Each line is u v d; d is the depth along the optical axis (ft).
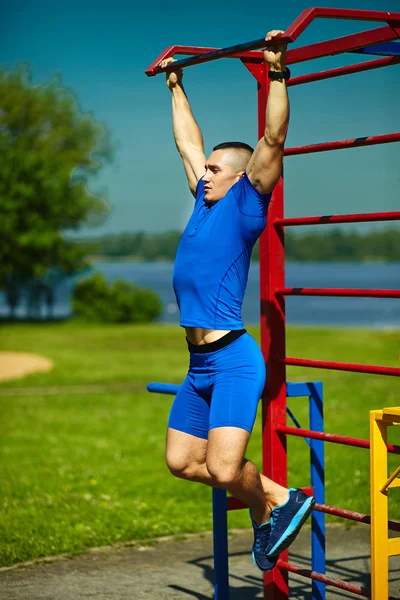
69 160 155.33
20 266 141.18
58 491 27.07
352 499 24.79
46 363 68.59
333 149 13.98
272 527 13.34
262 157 12.87
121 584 17.57
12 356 73.10
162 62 15.15
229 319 13.26
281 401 14.96
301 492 13.44
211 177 13.62
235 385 12.96
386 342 82.28
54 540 20.62
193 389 13.66
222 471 12.69
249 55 14.89
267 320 14.93
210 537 21.30
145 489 27.30
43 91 157.17
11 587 17.33
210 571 18.51
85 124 157.28
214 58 13.67
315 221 14.02
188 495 26.37
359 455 31.17
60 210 139.64
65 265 143.13
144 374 61.16
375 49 14.10
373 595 12.69
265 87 15.06
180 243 13.83
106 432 38.73
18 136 155.53
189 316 13.41
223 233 13.23
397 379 55.11
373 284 353.10
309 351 74.38
